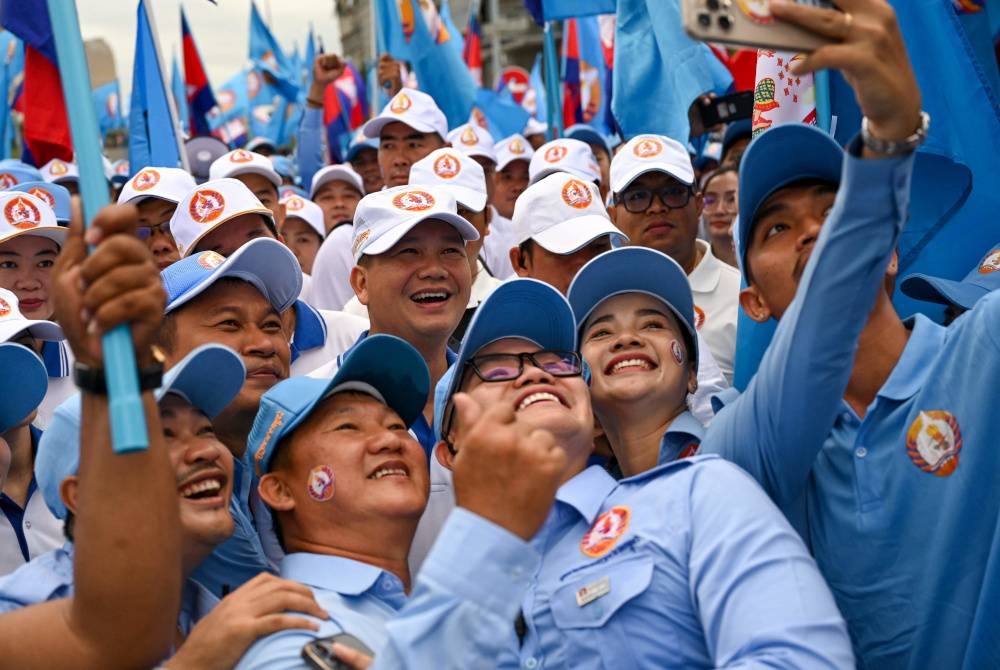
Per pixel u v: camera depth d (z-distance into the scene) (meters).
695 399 4.43
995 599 2.67
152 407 2.32
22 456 4.18
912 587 2.78
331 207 8.72
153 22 6.62
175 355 3.96
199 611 3.12
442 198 4.40
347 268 6.87
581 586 2.71
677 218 5.51
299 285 4.14
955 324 2.89
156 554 2.33
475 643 2.27
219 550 3.34
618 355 3.39
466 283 4.46
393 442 3.06
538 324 3.21
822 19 2.18
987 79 4.29
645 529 2.73
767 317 3.14
